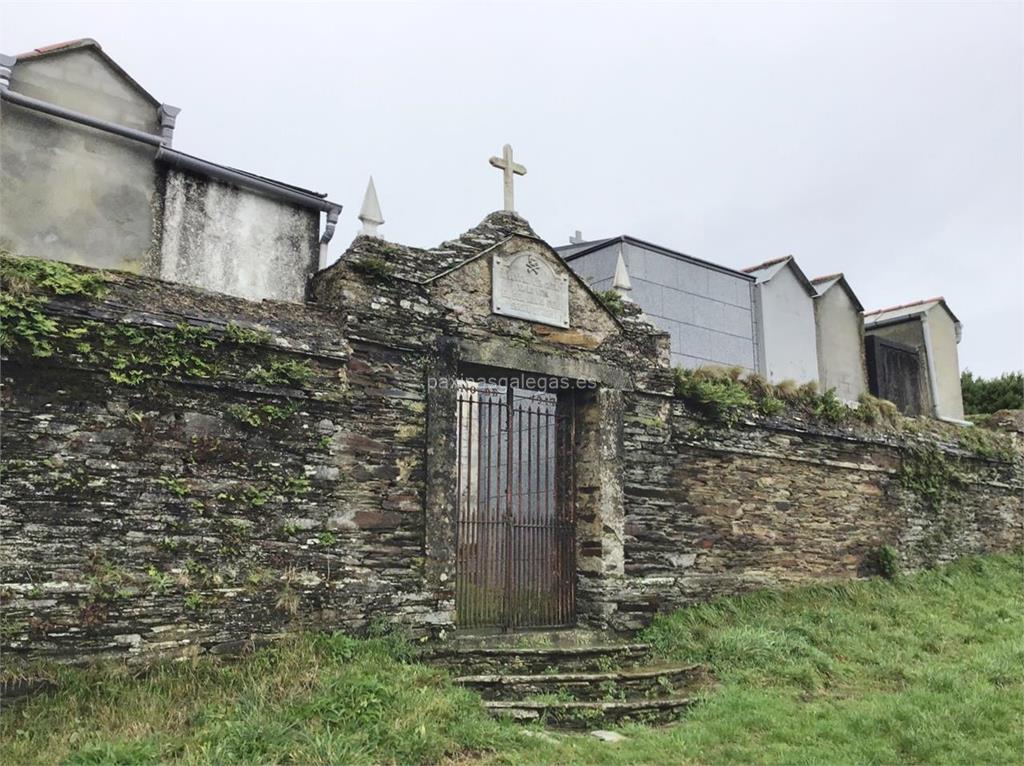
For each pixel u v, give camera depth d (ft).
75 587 23.50
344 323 29.81
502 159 35.76
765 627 35.58
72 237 31.71
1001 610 42.01
